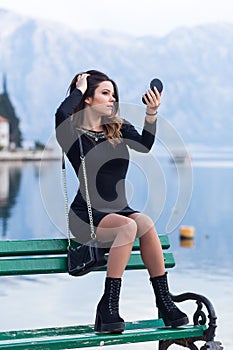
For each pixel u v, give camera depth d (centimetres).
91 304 1475
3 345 752
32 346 761
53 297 1543
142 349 1135
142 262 897
